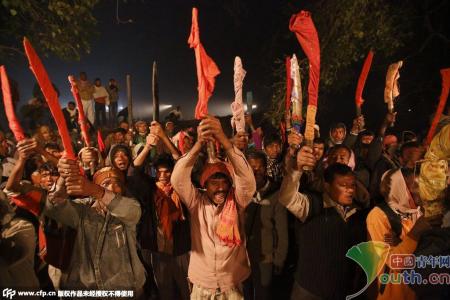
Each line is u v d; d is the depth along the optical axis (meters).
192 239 3.14
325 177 3.23
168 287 3.78
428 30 11.05
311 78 2.80
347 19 9.02
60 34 8.41
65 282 2.82
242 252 3.11
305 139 2.82
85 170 3.93
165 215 3.56
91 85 12.80
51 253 2.87
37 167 4.64
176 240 3.66
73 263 2.81
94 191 2.64
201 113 2.78
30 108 9.90
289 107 4.16
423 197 2.64
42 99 10.30
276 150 4.68
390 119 4.58
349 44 9.23
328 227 3.12
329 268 3.11
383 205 3.17
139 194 3.54
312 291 3.11
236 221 2.95
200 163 5.23
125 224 2.85
